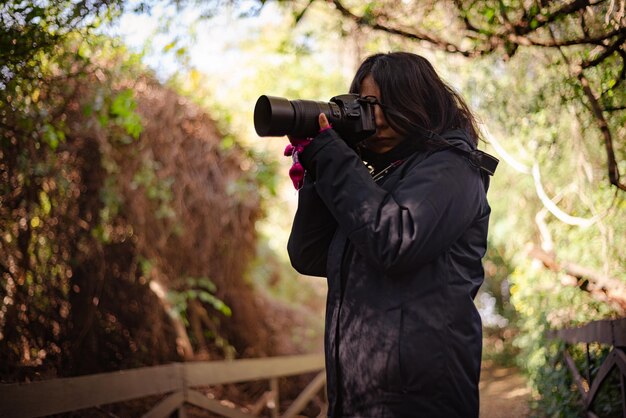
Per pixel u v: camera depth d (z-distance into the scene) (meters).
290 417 6.40
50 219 4.71
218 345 6.84
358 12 3.82
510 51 3.29
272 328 7.75
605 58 3.06
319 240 1.89
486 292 12.33
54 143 4.09
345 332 1.69
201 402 4.97
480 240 1.77
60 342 4.84
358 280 1.69
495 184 6.96
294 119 1.72
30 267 4.40
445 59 4.26
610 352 3.32
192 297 6.19
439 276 1.65
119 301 5.66
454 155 1.73
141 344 5.72
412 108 1.81
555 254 5.00
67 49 3.53
